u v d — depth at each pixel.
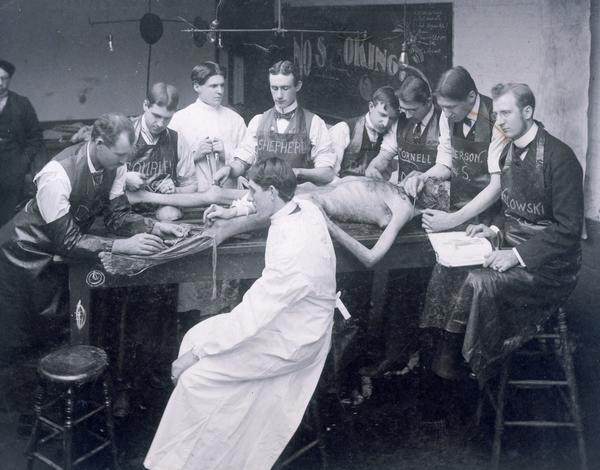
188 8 4.52
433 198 4.49
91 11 4.52
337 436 4.38
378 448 4.32
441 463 4.23
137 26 4.55
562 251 4.31
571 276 4.36
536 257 4.30
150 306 4.40
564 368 4.21
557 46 4.30
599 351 4.46
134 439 4.28
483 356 4.39
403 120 4.50
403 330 4.57
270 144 4.54
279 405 3.79
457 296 4.40
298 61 4.46
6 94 4.47
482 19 4.36
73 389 3.73
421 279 4.50
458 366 4.52
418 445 4.35
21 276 4.23
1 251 4.24
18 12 4.49
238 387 3.76
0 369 4.39
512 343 4.40
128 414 4.45
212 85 4.43
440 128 4.46
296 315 3.73
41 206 4.07
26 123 4.53
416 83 4.45
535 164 4.30
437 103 4.44
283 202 3.76
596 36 4.27
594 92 4.28
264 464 3.82
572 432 4.36
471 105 4.40
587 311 4.46
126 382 4.47
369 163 4.58
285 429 3.80
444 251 4.40
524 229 4.41
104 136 3.99
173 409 3.77
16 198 4.52
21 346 4.39
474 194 4.47
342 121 4.52
